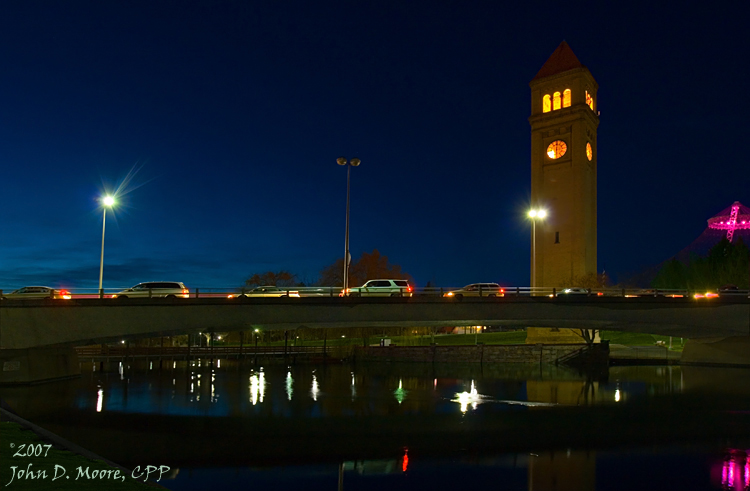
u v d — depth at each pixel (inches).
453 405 1900.8
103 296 1868.8
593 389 2282.2
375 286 2175.2
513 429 1519.4
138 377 2682.1
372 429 1510.8
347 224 2151.8
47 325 1768.0
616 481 1065.5
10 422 962.1
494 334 4862.2
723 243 4581.7
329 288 1994.3
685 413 1747.0
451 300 1982.0
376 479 1063.0
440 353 3489.2
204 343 5324.8
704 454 1268.5
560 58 4375.0
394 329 4699.8
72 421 1572.3
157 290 1923.0
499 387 2379.4
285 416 1683.1
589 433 1473.9
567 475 1102.4
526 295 2070.6
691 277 4397.1
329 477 1073.5
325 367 3316.9
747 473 1122.0
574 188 4060.0
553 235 4126.5
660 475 1106.1
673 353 3437.5
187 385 2381.9
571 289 2276.1
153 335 1900.8
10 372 2011.6
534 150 4276.6
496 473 1109.7
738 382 2418.8
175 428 1497.3
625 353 3491.6
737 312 2082.9
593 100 4411.9
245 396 2074.3
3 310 1754.4
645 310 2101.4
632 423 1604.3
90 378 2596.0
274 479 1056.2
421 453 1266.0
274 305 1865.2
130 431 1456.7
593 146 4303.6
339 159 2158.0
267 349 3998.5
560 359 3297.2
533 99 4384.8
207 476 1071.6
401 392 2215.8
